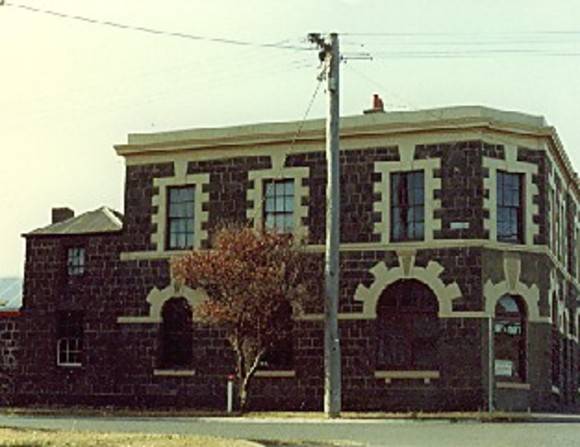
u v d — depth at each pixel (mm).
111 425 26453
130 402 38031
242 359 33906
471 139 34406
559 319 38719
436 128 34562
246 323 33062
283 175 36531
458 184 34344
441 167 34594
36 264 40438
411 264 34531
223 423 27906
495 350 34188
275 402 35594
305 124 36250
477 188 34219
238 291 32969
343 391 34688
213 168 37688
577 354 45219
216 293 33594
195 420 29578
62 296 39750
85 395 38844
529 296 34875
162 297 37906
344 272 35219
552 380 36344
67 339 39688
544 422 28891
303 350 35344
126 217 38875
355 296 35000
